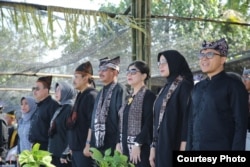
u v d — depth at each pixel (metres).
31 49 6.38
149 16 5.29
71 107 5.22
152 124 4.08
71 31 5.20
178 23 6.59
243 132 3.12
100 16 5.24
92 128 4.62
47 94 5.64
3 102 7.52
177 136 3.65
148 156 4.04
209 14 8.51
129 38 5.96
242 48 8.29
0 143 6.33
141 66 4.25
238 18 6.26
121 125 4.23
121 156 2.58
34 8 5.05
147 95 4.16
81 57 6.53
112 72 4.61
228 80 3.26
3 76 7.38
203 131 3.27
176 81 3.75
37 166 2.43
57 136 5.19
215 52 3.31
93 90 4.97
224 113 3.22
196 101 3.40
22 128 6.07
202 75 6.34
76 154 4.87
